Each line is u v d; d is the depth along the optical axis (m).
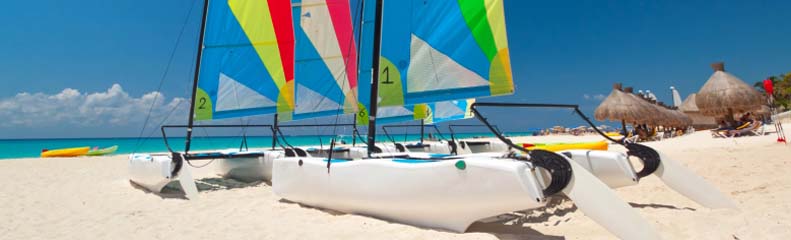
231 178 8.22
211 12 7.27
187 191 5.72
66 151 17.91
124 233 4.05
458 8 4.91
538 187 3.07
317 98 8.26
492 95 4.89
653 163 4.53
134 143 46.81
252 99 7.50
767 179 5.61
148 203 5.64
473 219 3.47
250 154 7.11
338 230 3.80
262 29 7.57
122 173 9.74
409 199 3.77
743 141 11.70
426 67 4.88
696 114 26.19
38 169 10.78
